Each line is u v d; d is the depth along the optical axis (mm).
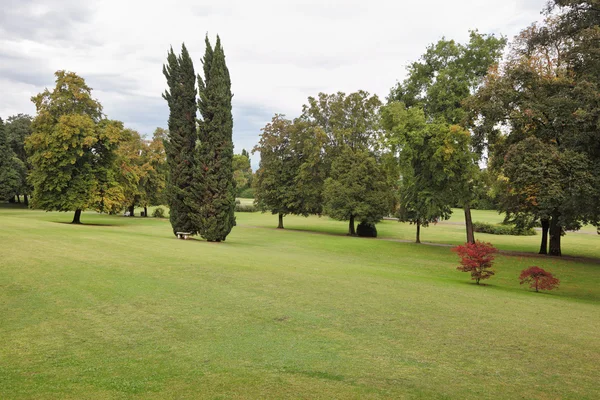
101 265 14367
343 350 7738
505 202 32688
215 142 28438
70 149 38406
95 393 5727
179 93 28656
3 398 5484
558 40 22094
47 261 14312
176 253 18531
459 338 8734
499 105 21969
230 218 29594
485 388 6230
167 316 9508
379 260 27625
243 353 7438
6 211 58219
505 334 9211
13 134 65875
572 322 10938
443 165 31172
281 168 52438
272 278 14328
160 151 64562
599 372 7121
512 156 19094
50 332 8258
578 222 29656
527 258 29297
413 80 36656
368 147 48312
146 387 5949
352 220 47750
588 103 17359
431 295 13438
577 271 24297
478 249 18266
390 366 7012
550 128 20688
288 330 8852
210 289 12148
